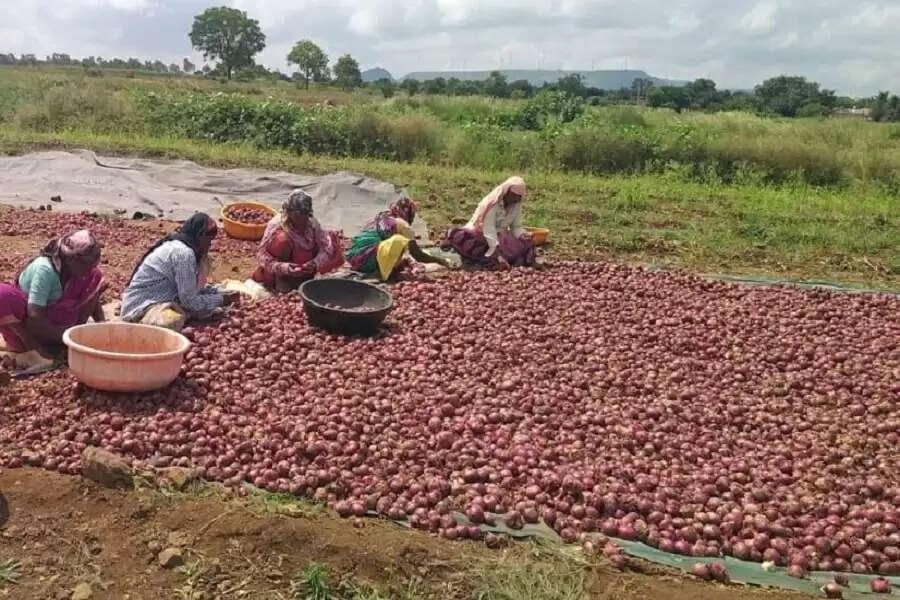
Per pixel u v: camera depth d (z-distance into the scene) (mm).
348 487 5145
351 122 20547
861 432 6324
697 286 10117
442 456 5531
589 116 23312
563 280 10031
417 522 4875
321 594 4203
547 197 15867
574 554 4652
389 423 5914
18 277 6734
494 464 5445
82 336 6145
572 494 5121
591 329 8234
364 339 7473
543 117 26766
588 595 4305
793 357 7789
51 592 4148
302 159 18875
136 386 5828
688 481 5418
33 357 6551
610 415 6277
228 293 8094
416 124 20359
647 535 4859
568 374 7066
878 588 4520
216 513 4727
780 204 15828
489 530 4840
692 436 6062
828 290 10156
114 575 4293
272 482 5160
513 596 4227
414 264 9914
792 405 6777
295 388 6426
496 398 6410
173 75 83000
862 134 22953
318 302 7957
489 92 53375
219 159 17891
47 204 13070
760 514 5059
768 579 4586
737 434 6234
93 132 21312
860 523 4988
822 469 5715
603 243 12469
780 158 18906
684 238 12773
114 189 14102
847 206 15680
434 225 13117
